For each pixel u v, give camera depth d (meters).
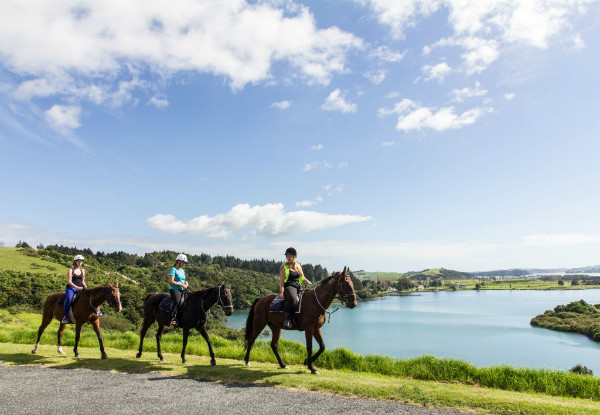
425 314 134.12
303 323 9.92
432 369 11.00
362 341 75.94
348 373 10.34
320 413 6.60
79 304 11.45
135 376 9.20
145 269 192.50
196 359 11.94
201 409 6.82
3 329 16.77
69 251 198.62
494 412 6.68
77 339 11.58
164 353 13.15
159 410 6.78
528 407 6.73
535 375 10.14
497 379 10.05
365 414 6.56
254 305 11.14
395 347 68.50
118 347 14.44
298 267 10.65
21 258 122.25
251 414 6.57
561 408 6.71
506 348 68.38
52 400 7.34
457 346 70.19
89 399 7.41
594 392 9.30
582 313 106.31
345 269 9.73
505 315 129.00
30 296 76.69
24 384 8.45
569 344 73.06
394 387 8.00
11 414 6.57
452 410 6.81
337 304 172.12
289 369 10.26
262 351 12.95
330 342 74.88
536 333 88.06
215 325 73.38
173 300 10.96
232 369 9.77
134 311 72.12
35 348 12.07
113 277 126.88
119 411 6.73
